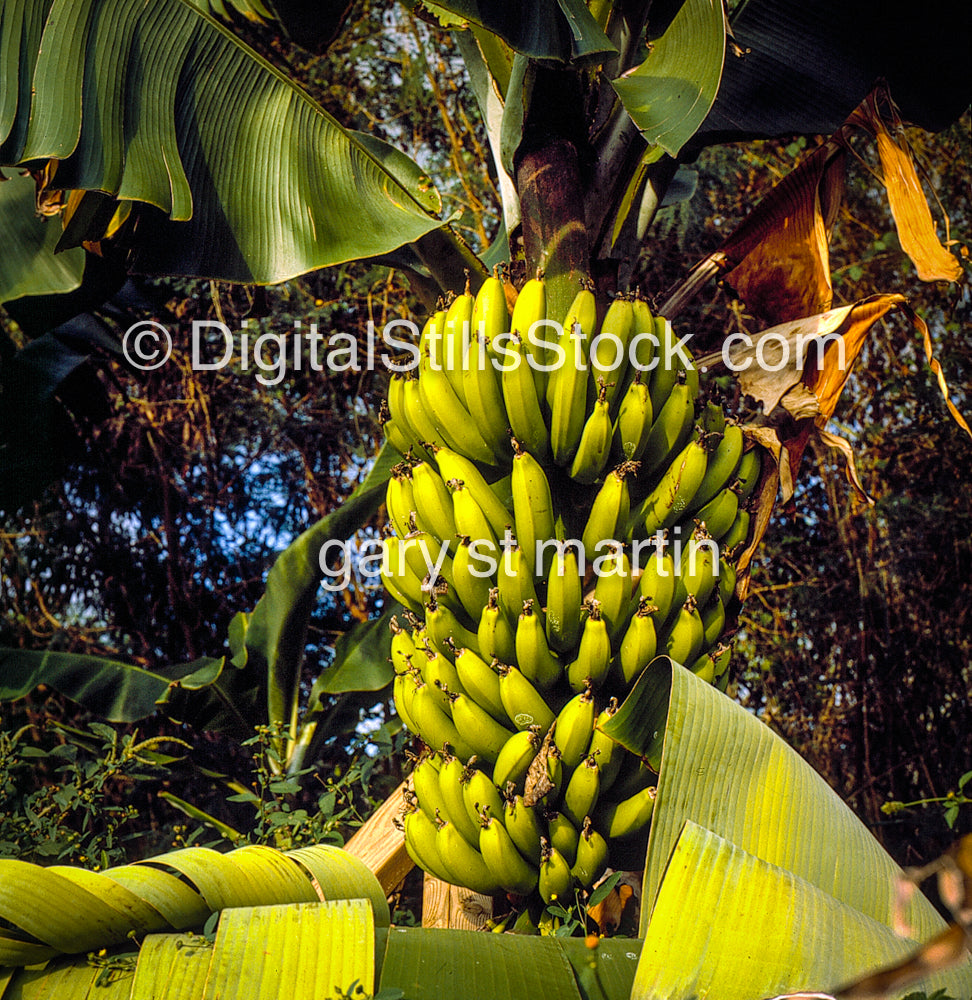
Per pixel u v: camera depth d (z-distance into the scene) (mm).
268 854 2355
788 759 2289
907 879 770
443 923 3213
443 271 3488
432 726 2854
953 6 3338
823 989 1773
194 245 3248
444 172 7094
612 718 2484
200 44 3113
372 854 3318
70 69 2871
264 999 1813
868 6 3350
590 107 3586
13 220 4242
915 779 6062
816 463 6516
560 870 2658
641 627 2727
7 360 4918
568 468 3020
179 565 6691
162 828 5492
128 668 4824
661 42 3068
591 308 2934
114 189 2871
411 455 3230
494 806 2725
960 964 1967
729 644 2986
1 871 1900
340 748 5438
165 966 1883
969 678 6160
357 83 7293
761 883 1919
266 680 5078
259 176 3229
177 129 3129
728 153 6699
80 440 5375
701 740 2182
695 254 6863
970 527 6164
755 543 3154
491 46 3543
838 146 3748
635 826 2695
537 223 3186
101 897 1976
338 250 3195
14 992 1889
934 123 3824
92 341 5098
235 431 6867
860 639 6211
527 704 2699
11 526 6617
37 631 6660
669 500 2902
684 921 1871
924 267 3553
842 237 6699
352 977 1847
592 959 2055
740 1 3426
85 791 3678
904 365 6426
